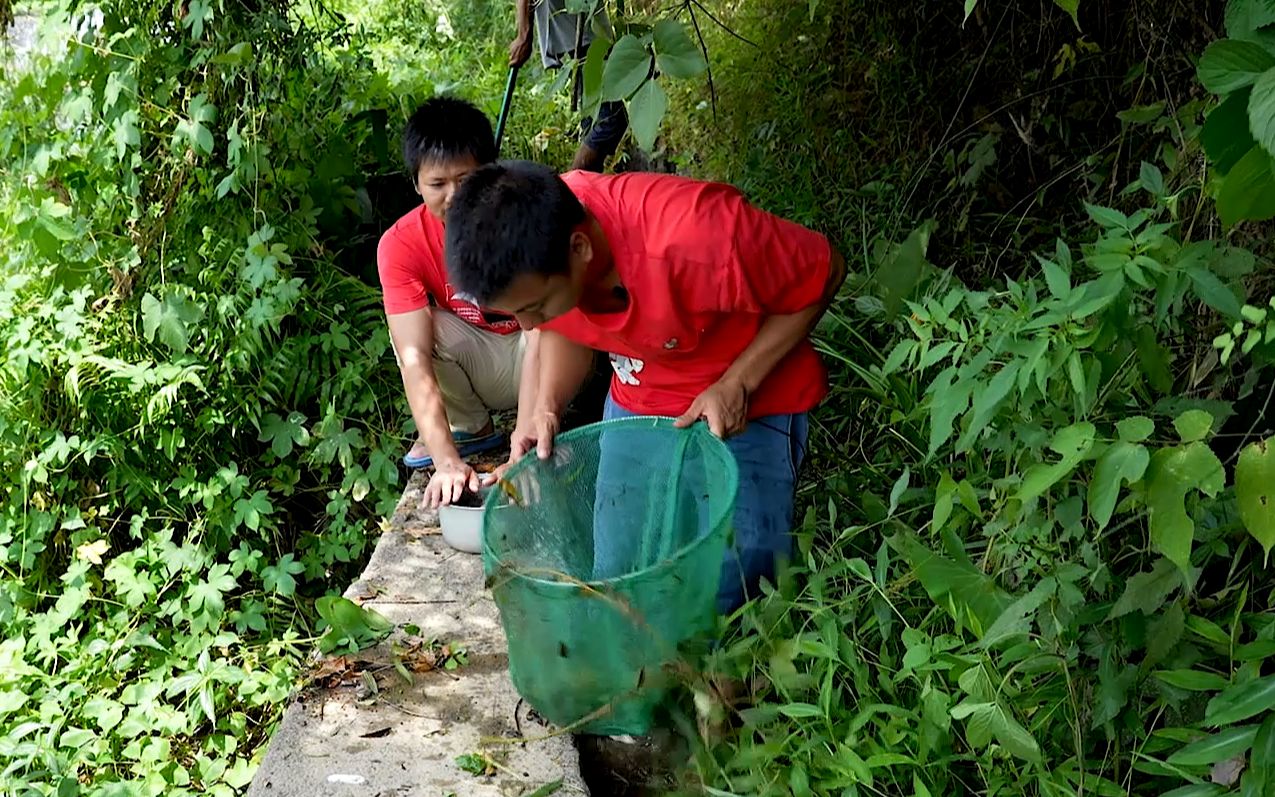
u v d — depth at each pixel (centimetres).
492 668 236
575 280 203
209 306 360
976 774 194
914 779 175
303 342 372
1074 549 197
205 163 375
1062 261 195
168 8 366
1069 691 173
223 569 325
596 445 241
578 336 237
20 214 359
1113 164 334
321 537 355
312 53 418
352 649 241
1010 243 352
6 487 346
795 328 228
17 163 363
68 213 362
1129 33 333
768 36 482
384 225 473
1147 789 183
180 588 336
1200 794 150
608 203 217
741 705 220
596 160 473
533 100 670
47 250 360
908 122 416
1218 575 199
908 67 417
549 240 191
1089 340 170
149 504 362
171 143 359
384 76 541
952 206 386
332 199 418
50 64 360
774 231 218
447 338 315
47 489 350
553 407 253
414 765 209
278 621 338
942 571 185
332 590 354
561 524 241
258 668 314
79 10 355
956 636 190
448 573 273
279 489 367
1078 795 168
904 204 389
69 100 360
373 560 281
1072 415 194
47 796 271
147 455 360
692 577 198
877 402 282
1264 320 149
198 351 358
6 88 372
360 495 351
